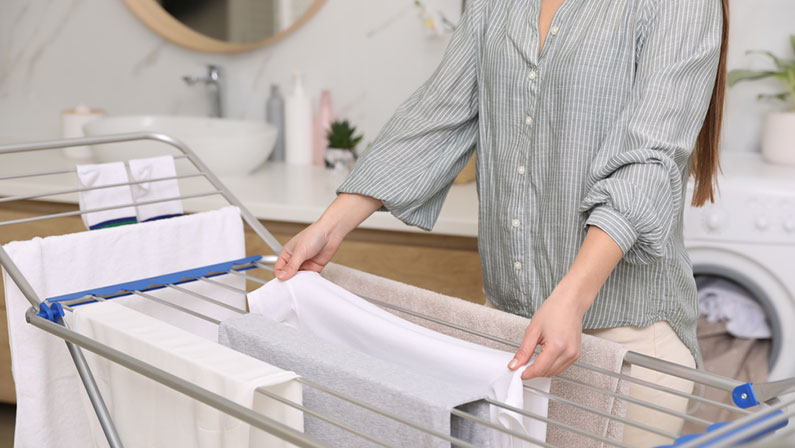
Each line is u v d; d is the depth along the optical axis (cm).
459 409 82
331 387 84
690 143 100
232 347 96
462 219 188
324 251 120
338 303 105
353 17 256
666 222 93
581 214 100
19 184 214
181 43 271
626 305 111
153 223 129
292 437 67
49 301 106
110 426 98
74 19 285
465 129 127
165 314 127
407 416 77
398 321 101
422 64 252
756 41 236
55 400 118
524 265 118
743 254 194
